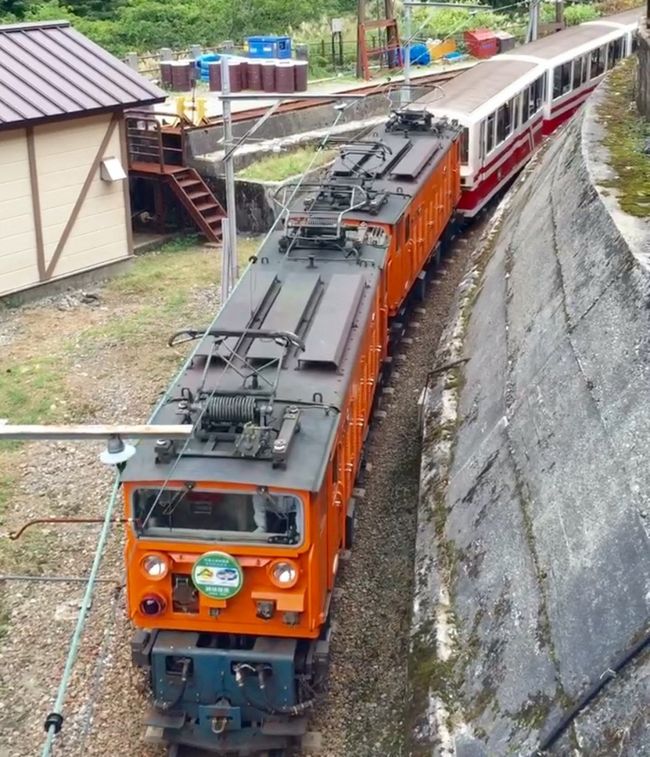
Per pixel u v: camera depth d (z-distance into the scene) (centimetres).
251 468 809
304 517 796
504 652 768
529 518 847
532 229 1452
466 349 1395
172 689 848
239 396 873
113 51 3634
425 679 826
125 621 1037
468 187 2112
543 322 1084
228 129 1545
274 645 834
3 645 1015
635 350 811
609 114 1588
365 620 1041
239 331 960
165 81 3194
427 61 3716
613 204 1080
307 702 851
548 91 2625
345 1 4425
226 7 4109
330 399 914
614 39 3094
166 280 2075
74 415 1466
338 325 1035
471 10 3838
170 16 3962
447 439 1182
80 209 1995
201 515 823
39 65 1981
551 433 891
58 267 1978
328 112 2870
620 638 646
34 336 1769
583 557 734
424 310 1836
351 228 1350
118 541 1177
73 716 920
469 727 746
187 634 852
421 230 1653
